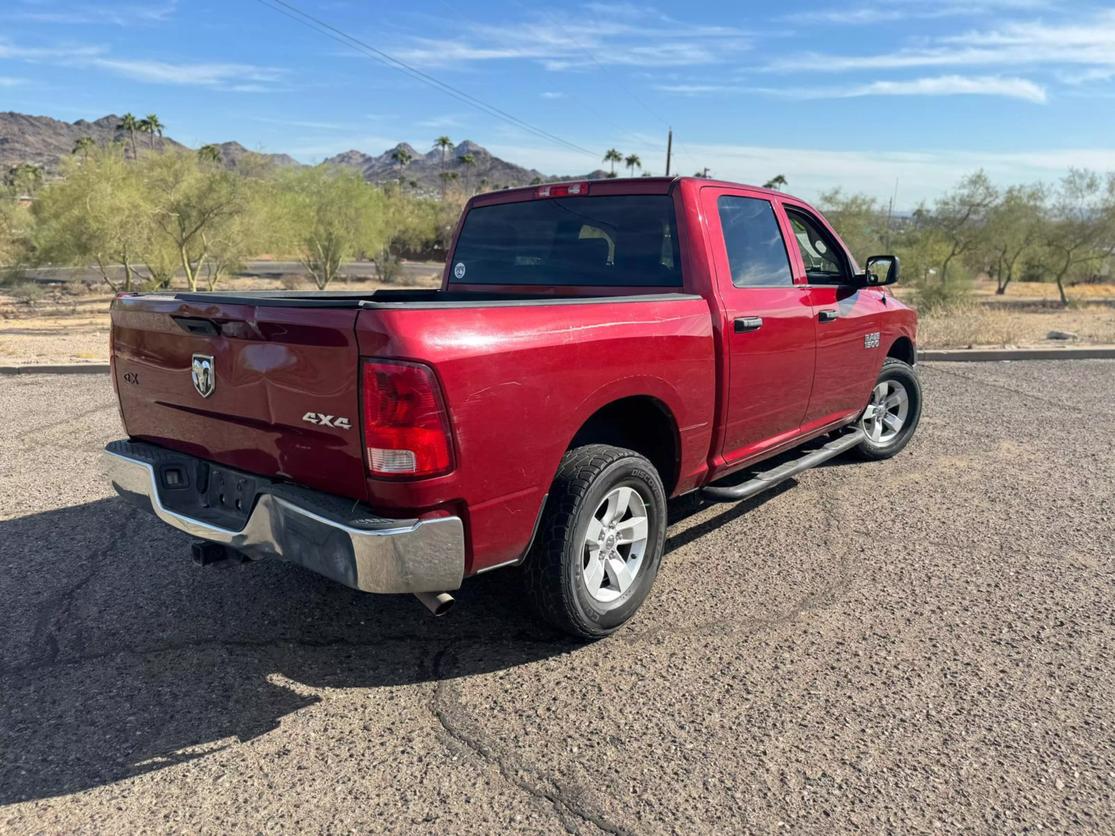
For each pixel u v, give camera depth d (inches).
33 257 1280.8
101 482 223.0
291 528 110.1
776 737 110.2
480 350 107.0
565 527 122.6
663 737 110.3
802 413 187.2
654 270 157.2
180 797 98.9
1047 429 284.4
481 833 92.6
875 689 122.0
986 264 1653.5
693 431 149.2
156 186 1131.9
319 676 126.5
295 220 1275.8
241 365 115.6
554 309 120.9
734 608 149.0
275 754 107.3
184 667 128.9
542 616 129.4
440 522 106.1
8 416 305.4
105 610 147.7
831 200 1549.0
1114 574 164.1
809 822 94.0
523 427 113.8
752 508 203.6
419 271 1943.9
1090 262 1501.0
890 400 243.6
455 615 146.6
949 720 114.0
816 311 183.2
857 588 157.4
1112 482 223.6
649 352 134.3
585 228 167.3
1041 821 94.3
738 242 164.9
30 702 119.0
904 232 1627.7
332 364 103.9
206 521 122.9
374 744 109.3
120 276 1505.9
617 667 128.7
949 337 515.8
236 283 1421.0
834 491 216.4
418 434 101.3
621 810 96.1
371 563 102.8
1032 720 114.2
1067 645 135.5
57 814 95.8
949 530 188.2
